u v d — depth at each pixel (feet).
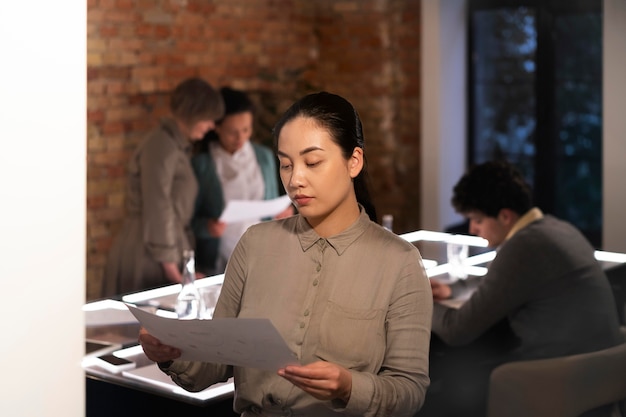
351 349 4.83
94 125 16.80
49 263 3.58
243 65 19.54
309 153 4.79
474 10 20.45
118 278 13.71
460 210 10.38
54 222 3.58
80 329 3.71
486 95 20.57
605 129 18.45
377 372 4.88
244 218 13.21
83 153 3.65
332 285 4.93
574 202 19.81
